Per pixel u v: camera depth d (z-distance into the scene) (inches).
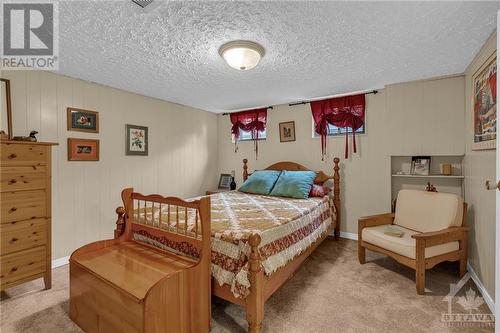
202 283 61.5
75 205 108.1
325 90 127.6
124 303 53.2
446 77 107.7
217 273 64.0
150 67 97.0
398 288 84.0
